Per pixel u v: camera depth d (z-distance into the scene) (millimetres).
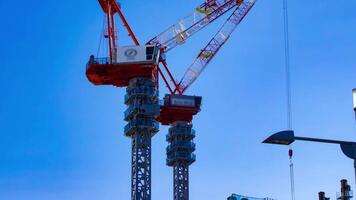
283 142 49219
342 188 185375
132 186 199375
